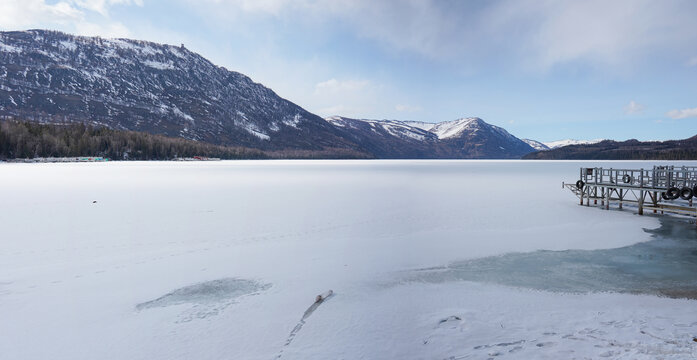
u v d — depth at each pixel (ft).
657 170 76.54
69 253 44.21
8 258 42.06
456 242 50.67
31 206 78.38
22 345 23.80
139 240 50.49
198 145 608.60
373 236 53.72
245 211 74.08
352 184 140.15
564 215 71.46
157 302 30.76
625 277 37.11
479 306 29.76
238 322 27.02
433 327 25.86
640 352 21.31
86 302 30.63
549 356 21.21
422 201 89.71
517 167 346.13
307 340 24.17
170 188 118.32
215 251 45.60
